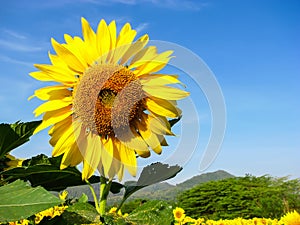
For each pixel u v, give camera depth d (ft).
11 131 1.66
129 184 1.69
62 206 2.34
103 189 1.67
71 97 1.66
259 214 23.29
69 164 1.61
